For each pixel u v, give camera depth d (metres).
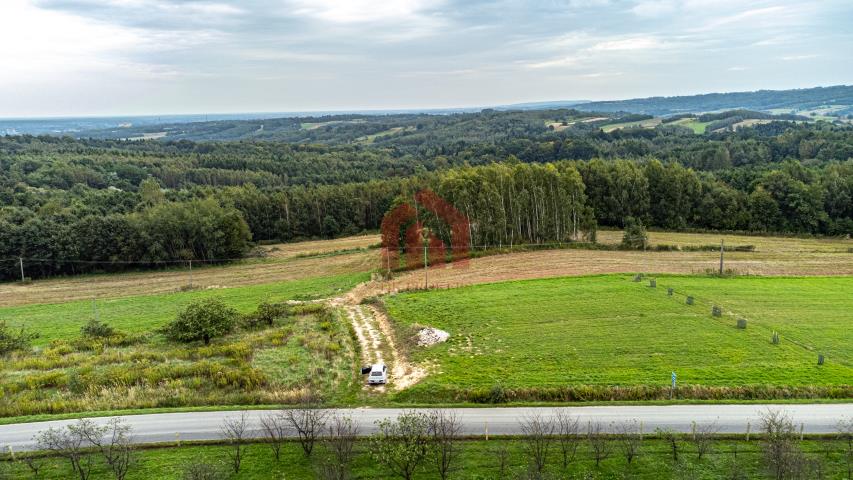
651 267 69.44
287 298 64.62
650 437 29.91
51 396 37.03
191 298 67.12
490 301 55.94
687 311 50.72
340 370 40.78
